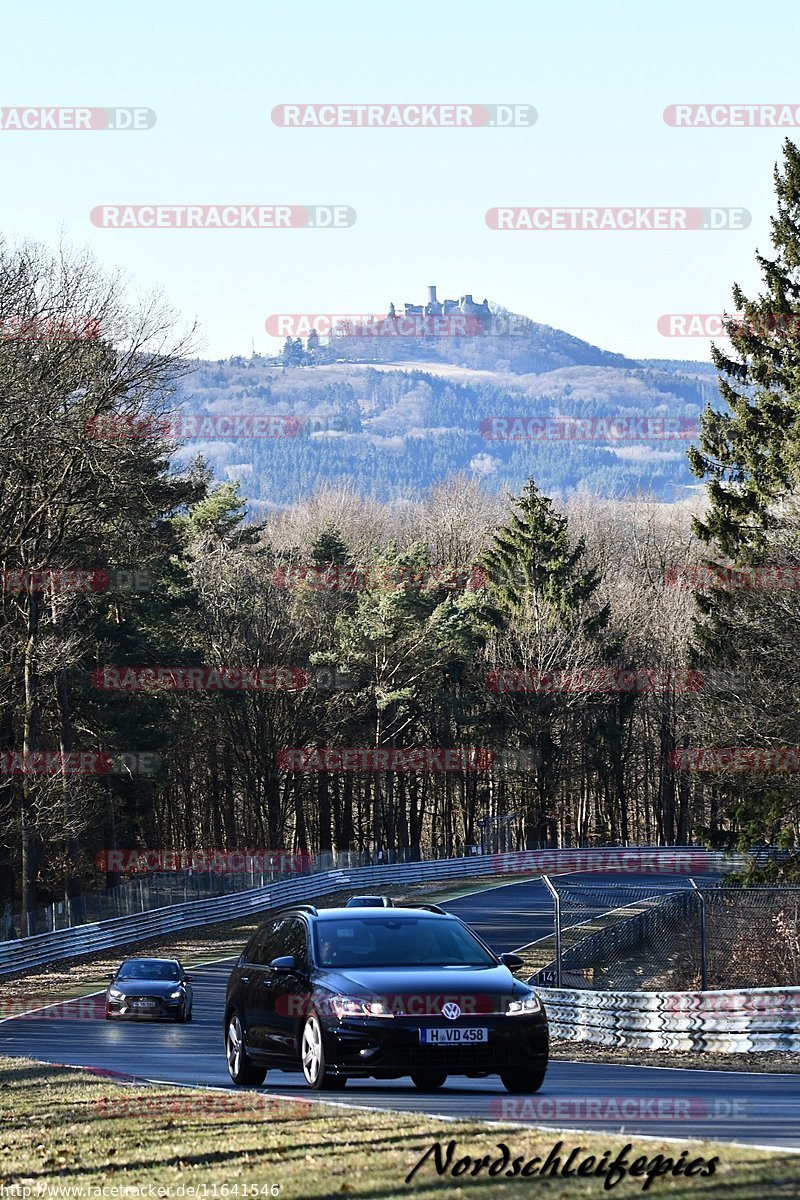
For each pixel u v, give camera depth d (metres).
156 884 157.25
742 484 143.62
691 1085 44.81
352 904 65.19
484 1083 44.34
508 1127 29.42
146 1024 90.19
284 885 188.75
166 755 198.00
